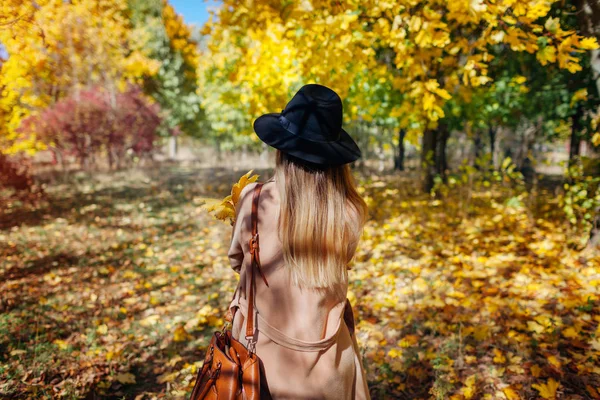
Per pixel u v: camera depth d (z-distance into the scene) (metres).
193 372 2.98
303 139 1.40
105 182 13.55
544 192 9.16
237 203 1.54
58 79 12.61
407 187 10.47
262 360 1.43
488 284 4.22
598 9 4.21
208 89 16.39
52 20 4.14
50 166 16.17
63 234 7.07
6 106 6.91
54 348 3.31
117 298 4.47
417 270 4.67
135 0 24.56
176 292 4.61
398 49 3.91
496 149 14.55
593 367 2.72
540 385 2.55
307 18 4.00
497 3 3.41
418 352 3.07
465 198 8.10
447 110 7.76
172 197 10.87
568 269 4.38
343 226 1.41
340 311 1.49
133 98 17.61
